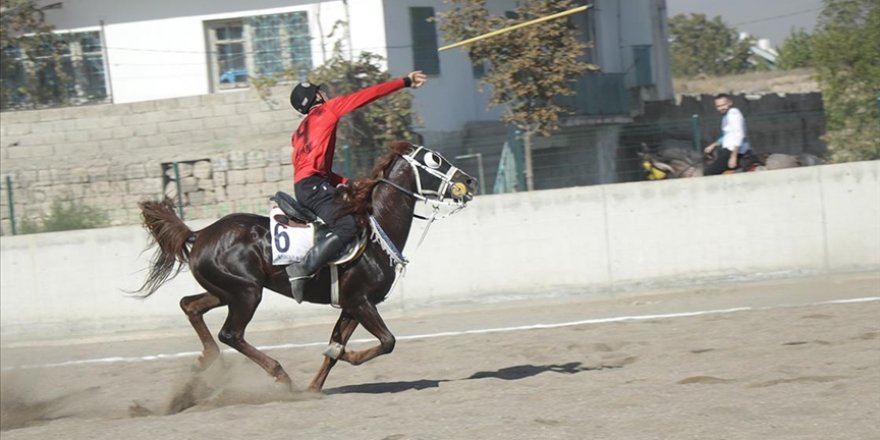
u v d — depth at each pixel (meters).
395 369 10.91
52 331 15.11
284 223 9.16
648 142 19.34
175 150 21.81
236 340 9.31
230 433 7.70
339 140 20.27
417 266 14.70
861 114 18.81
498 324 13.28
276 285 9.26
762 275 14.56
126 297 14.99
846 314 11.69
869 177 14.55
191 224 15.08
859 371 8.46
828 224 14.56
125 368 12.23
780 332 10.92
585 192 14.62
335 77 21.39
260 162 20.06
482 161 22.05
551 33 19.97
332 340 9.41
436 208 9.45
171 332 14.88
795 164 17.84
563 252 14.63
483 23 20.28
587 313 13.57
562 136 21.16
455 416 7.69
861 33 21.98
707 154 17.08
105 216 18.84
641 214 14.62
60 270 15.11
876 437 6.29
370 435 7.27
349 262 9.10
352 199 9.04
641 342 11.16
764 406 7.25
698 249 14.61
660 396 7.86
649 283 14.62
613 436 6.71
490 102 20.70
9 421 9.20
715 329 11.49
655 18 34.72
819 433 6.46
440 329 13.27
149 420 8.52
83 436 7.96
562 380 9.17
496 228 14.64
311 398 9.18
